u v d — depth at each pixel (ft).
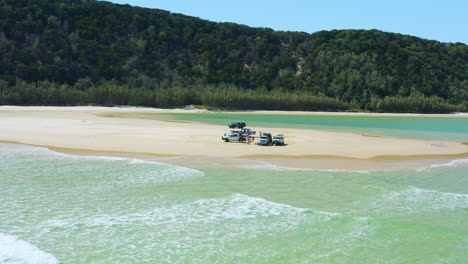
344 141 176.14
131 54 646.33
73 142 149.18
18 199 74.33
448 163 122.31
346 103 599.98
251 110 553.64
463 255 52.85
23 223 62.34
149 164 109.50
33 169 100.17
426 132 249.75
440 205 74.74
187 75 646.74
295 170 105.29
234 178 94.32
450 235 59.41
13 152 124.36
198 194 79.61
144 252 52.95
